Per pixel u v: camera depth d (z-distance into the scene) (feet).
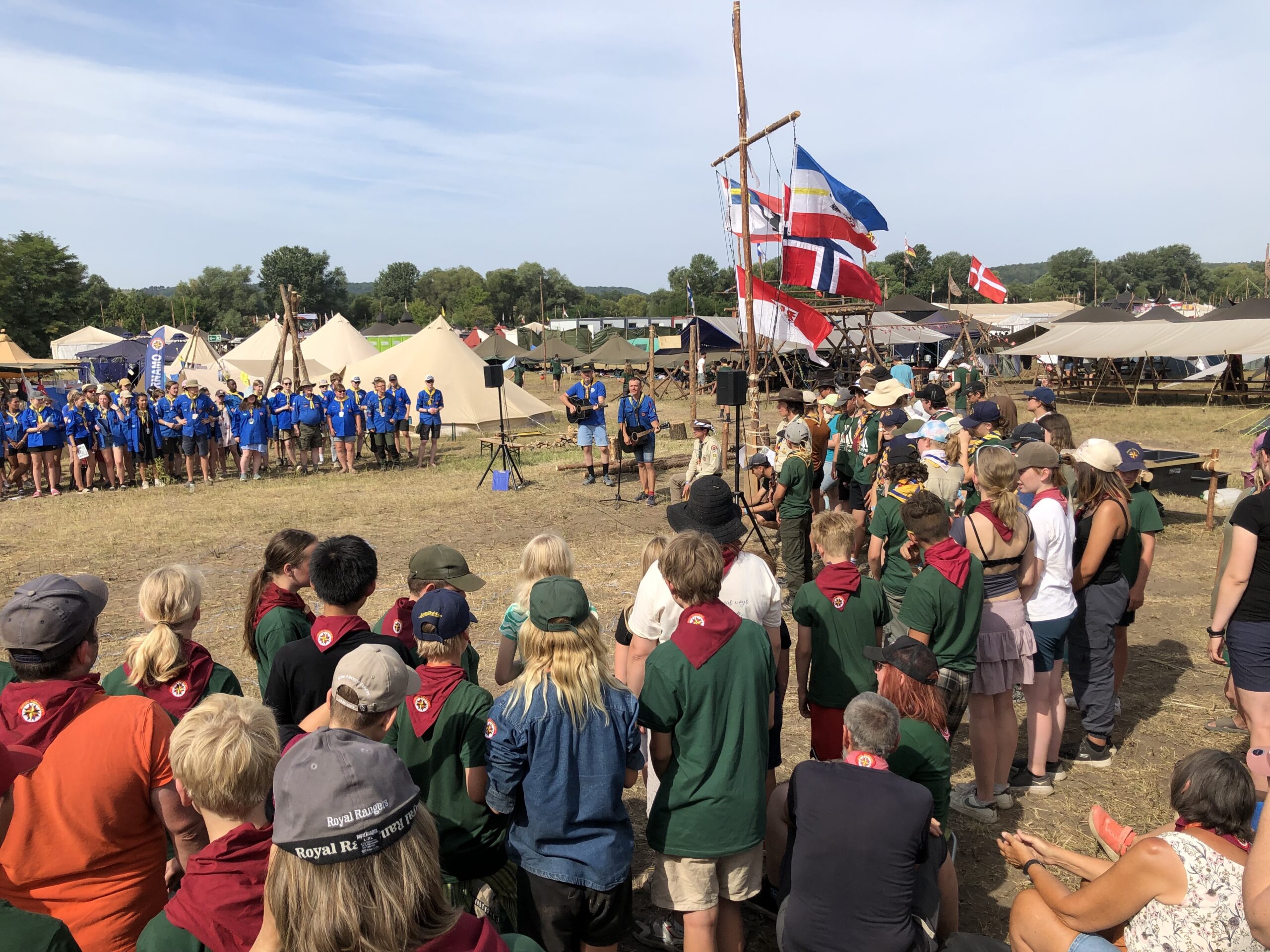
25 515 42.83
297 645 10.73
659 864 9.95
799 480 25.21
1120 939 8.85
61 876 7.79
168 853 10.13
